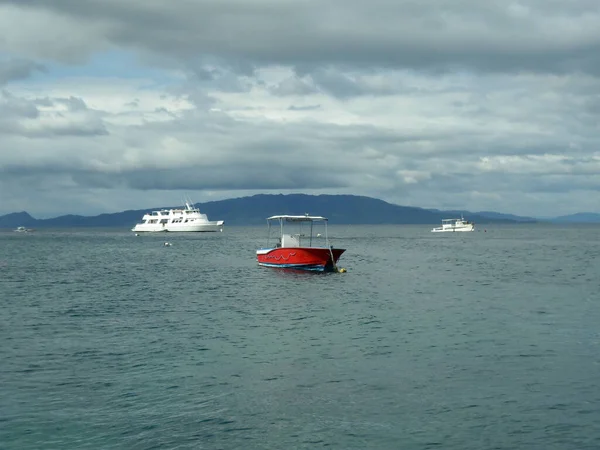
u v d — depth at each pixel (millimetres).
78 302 50938
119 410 23016
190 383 26234
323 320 41375
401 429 21156
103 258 113375
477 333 36375
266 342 34125
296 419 22078
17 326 39531
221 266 90438
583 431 20828
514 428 21156
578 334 35906
